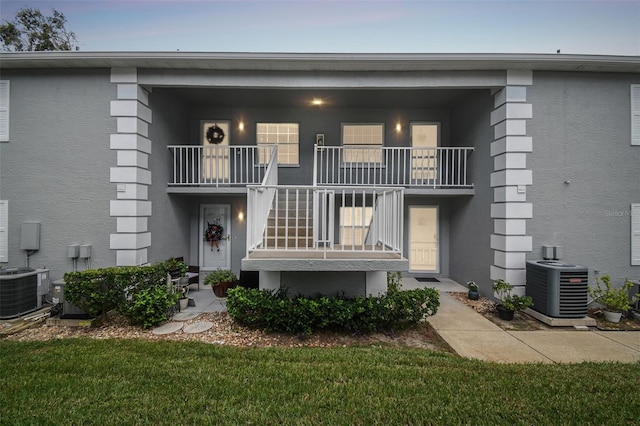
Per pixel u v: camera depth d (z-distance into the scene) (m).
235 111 9.05
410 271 9.12
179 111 8.29
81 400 2.76
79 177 6.25
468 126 7.94
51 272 6.21
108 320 5.10
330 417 2.56
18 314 5.30
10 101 6.29
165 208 7.51
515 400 2.83
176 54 5.91
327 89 6.88
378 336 4.67
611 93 6.34
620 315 5.50
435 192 7.68
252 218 4.54
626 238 6.30
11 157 6.29
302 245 5.86
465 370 3.46
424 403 2.77
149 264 6.73
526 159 6.25
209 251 9.09
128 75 6.24
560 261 6.11
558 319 5.29
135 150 6.24
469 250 7.78
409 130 9.06
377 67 6.24
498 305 5.93
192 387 3.00
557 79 6.30
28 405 2.68
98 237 6.22
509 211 6.23
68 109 6.25
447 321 5.47
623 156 6.34
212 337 4.55
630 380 3.26
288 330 4.55
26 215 6.28
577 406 2.74
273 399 2.81
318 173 9.13
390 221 4.92
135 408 2.65
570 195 6.28
